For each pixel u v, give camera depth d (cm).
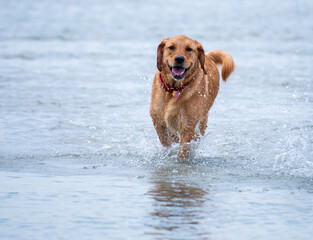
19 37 3234
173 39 1006
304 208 706
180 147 1031
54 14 4666
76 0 6072
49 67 2197
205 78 1077
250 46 3009
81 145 1100
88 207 700
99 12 4884
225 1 6488
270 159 1006
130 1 6041
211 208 703
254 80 1944
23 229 618
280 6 6047
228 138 1167
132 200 734
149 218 659
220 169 938
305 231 622
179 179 863
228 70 1195
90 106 1484
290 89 1766
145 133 1218
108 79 1942
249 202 731
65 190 779
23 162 952
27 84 1784
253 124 1291
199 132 1092
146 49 2838
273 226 638
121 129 1247
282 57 2586
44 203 715
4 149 1040
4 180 827
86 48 2848
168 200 736
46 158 988
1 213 671
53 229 620
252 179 865
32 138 1138
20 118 1317
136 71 2136
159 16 4606
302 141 1131
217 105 1518
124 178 861
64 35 3397
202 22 4241
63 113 1391
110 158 1010
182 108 1023
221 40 3262
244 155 1043
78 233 608
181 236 602
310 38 3409
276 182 845
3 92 1631
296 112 1420
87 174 882
